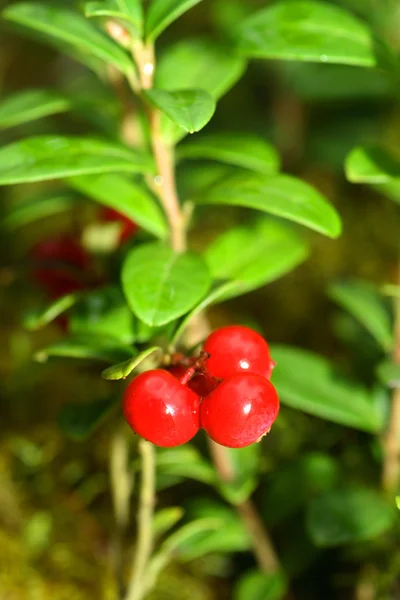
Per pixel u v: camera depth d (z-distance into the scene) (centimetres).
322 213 17
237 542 20
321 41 18
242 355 15
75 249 19
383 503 19
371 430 19
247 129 32
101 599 20
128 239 19
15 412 23
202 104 15
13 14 18
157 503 21
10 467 22
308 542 20
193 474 19
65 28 17
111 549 20
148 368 16
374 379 22
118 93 21
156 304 16
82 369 23
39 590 20
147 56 17
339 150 31
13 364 24
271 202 17
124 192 18
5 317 26
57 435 23
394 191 20
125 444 18
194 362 15
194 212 21
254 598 19
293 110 32
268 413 15
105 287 18
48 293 20
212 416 15
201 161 26
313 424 22
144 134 20
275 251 19
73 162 17
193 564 21
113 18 18
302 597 20
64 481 22
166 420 14
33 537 21
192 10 37
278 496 20
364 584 20
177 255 17
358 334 22
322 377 19
